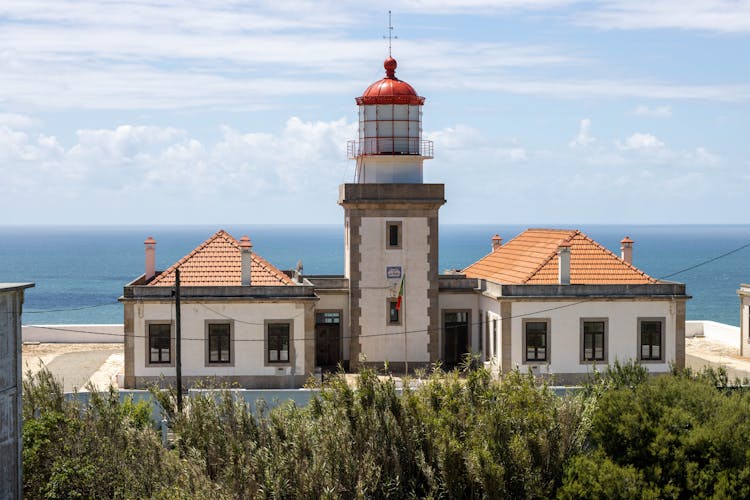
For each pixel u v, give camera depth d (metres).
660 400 34.00
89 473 31.77
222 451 32.38
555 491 31.92
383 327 53.94
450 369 54.84
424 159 53.78
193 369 49.97
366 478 30.42
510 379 34.91
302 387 50.31
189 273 51.66
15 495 30.16
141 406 37.75
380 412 32.59
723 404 33.59
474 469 30.81
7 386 29.67
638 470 31.83
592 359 50.62
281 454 31.45
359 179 54.75
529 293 50.31
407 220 53.72
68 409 34.91
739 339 64.44
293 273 61.31
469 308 55.72
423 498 31.22
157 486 31.16
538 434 32.59
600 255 53.25
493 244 67.38
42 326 65.75
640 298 50.47
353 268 53.69
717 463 31.34
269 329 50.25
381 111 53.50
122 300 49.38
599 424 33.50
